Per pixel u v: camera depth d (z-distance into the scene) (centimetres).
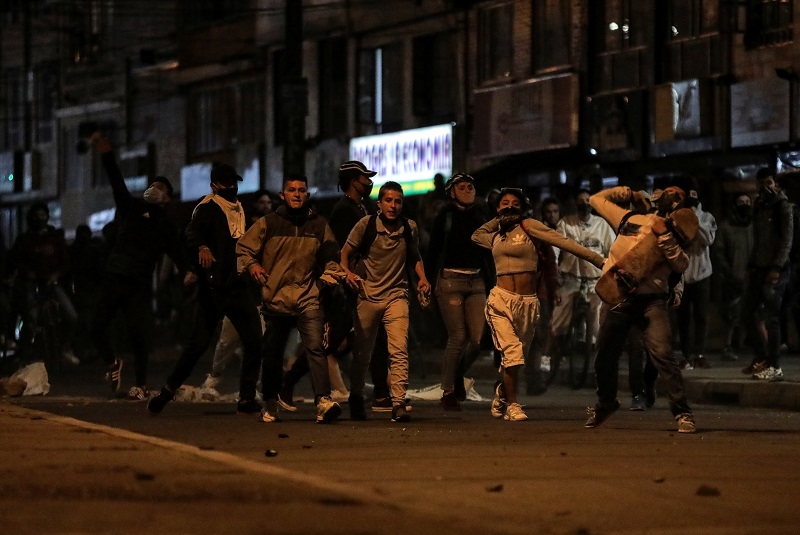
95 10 10081
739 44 5450
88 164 10119
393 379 2572
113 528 1359
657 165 5669
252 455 1961
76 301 4881
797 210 3359
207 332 2631
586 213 3494
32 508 1469
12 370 4309
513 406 2608
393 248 2570
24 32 10719
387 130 7250
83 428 2247
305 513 1441
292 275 2491
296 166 5525
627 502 1563
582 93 6069
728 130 5406
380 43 7275
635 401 2897
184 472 1716
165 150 9269
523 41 6431
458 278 2761
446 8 6819
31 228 4372
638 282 2328
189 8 8925
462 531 1349
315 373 2502
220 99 8712
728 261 4272
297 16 5522
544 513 1484
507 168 6275
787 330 4619
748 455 2020
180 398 3108
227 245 2606
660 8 5812
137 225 3161
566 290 3525
